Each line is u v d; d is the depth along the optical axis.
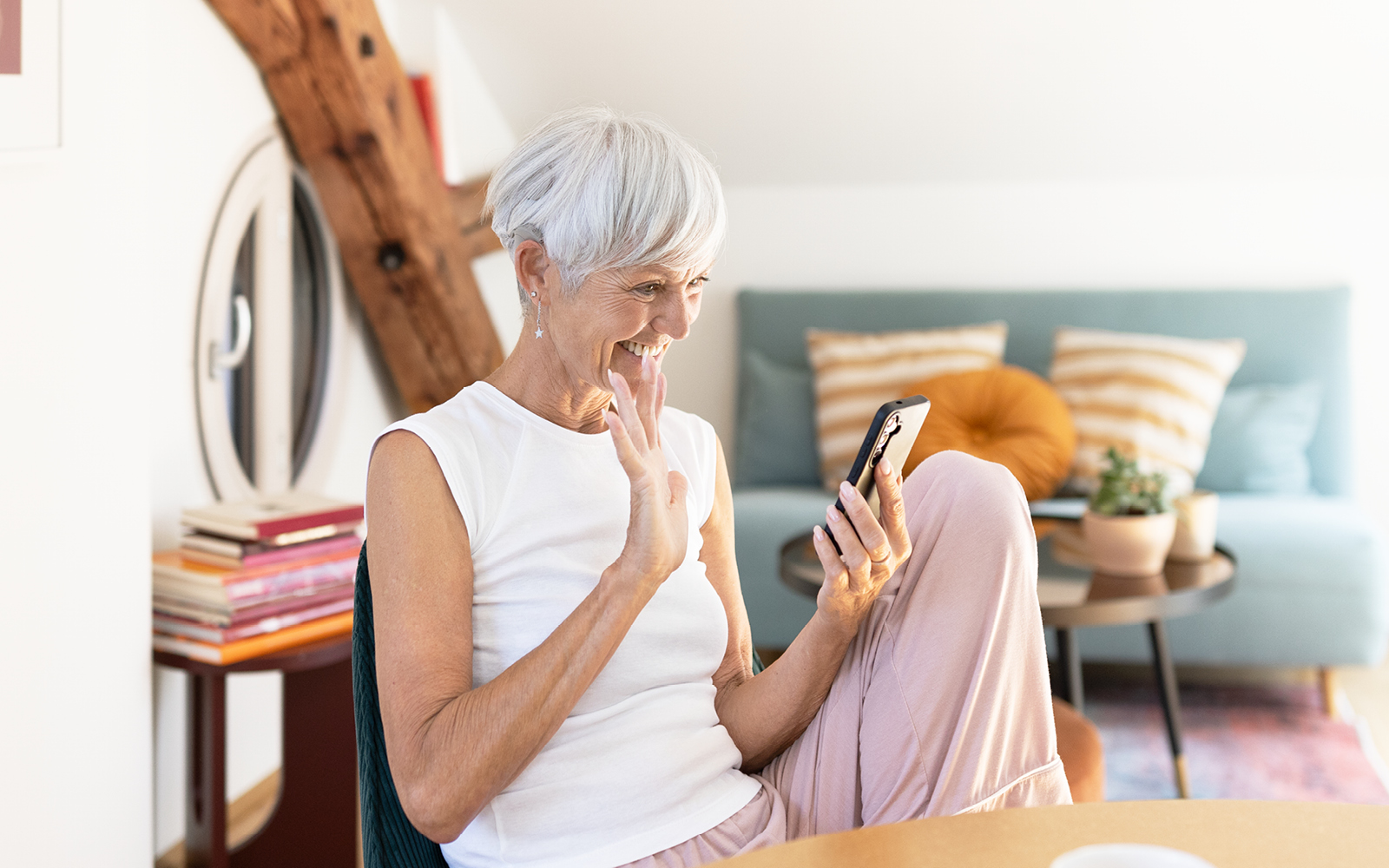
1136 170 3.75
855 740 1.17
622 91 3.56
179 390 2.29
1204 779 2.52
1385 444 3.68
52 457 1.57
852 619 1.16
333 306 2.89
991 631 1.10
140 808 1.74
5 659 1.50
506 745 0.93
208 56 2.35
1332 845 0.74
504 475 1.09
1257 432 3.45
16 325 1.51
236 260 2.52
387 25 3.20
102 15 1.62
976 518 1.13
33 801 1.55
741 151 3.83
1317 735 2.79
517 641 1.06
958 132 3.67
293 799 2.05
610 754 1.06
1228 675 3.27
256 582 1.83
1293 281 3.72
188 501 2.32
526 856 1.01
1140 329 3.71
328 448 2.89
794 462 3.75
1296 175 3.69
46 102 1.52
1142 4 3.14
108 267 1.65
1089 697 3.10
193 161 2.31
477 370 3.13
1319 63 3.28
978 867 0.72
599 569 1.10
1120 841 0.75
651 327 1.09
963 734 1.09
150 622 1.77
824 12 3.22
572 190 1.03
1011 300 3.80
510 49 3.40
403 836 1.05
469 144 3.45
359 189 2.69
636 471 0.97
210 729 1.86
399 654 0.98
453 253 2.98
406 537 1.01
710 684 1.20
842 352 3.68
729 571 1.30
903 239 3.96
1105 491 2.23
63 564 1.59
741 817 1.10
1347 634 2.91
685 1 3.21
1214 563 2.27
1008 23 3.22
